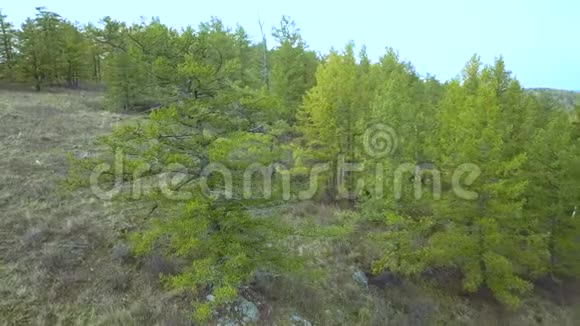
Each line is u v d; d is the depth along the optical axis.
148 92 10.46
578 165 16.58
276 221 11.23
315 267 14.83
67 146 21.33
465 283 14.98
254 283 12.55
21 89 39.34
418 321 13.87
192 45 9.89
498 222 15.38
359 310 13.59
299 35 28.77
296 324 11.75
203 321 10.52
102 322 10.04
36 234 12.52
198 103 9.68
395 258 15.50
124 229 13.64
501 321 15.55
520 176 17.08
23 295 10.41
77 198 15.43
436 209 15.43
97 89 47.47
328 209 19.67
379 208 15.82
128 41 9.44
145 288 11.31
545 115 23.56
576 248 17.00
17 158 18.42
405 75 25.70
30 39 39.44
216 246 9.94
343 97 21.36
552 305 17.47
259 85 24.12
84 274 11.42
